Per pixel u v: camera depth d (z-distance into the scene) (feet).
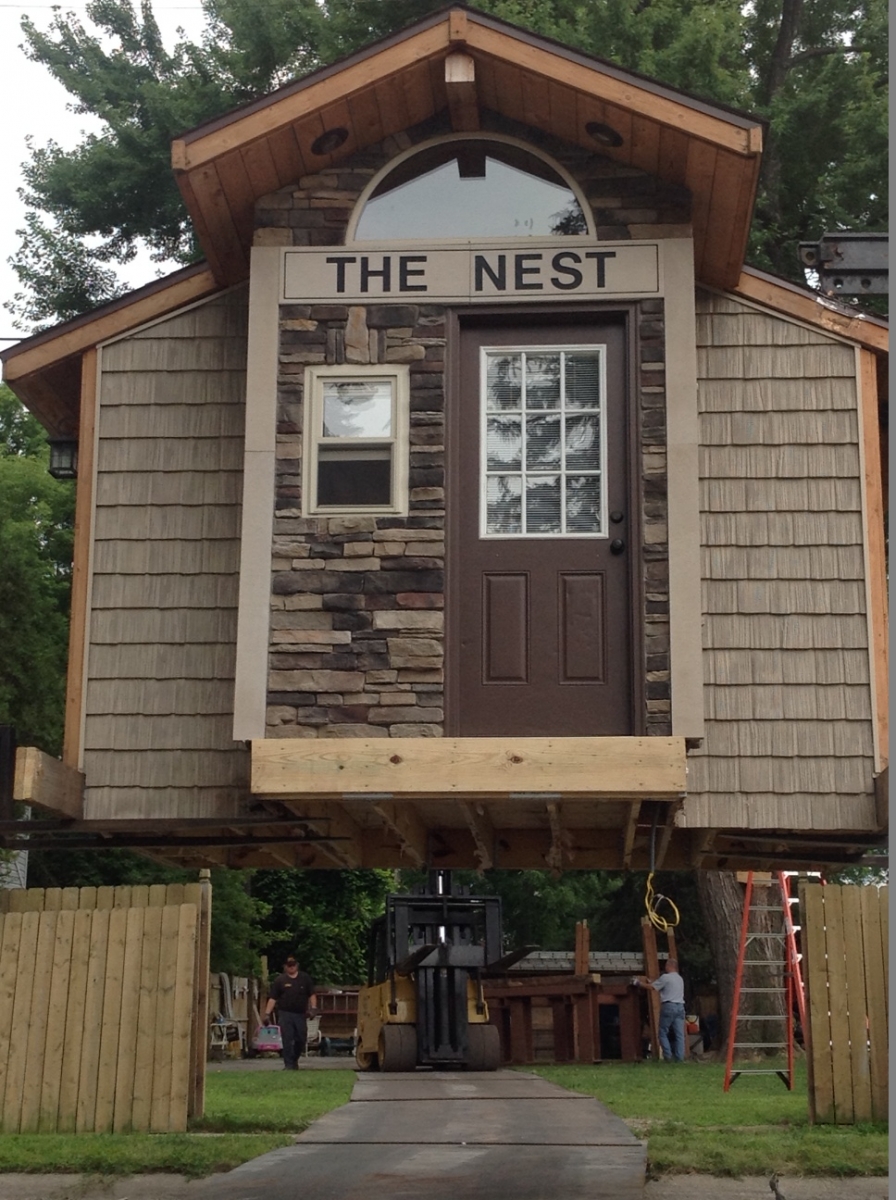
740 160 30.96
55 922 35.37
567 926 145.89
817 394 35.17
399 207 33.17
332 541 31.60
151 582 34.37
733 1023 48.29
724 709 33.71
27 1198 25.94
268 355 32.45
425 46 31.55
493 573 31.63
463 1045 56.59
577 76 31.09
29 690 66.64
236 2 79.82
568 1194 22.70
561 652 31.24
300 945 127.34
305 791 29.43
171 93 83.05
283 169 32.86
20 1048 34.68
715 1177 27.43
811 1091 35.12
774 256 80.12
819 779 33.30
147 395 35.22
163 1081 34.09
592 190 32.89
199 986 35.73
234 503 34.63
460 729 31.01
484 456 32.14
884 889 35.91
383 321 32.53
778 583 34.27
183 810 33.32
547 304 32.37
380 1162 25.86
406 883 148.36
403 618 31.19
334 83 31.58
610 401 32.19
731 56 77.20
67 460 39.32
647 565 31.09
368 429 32.12
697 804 33.32
